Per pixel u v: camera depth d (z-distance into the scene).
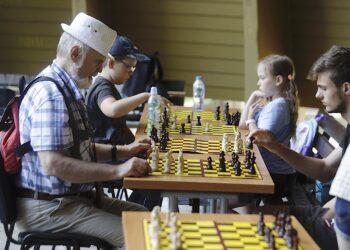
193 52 8.20
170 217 2.48
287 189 4.43
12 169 3.34
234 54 8.02
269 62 4.61
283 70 4.58
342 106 3.25
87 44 3.45
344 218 2.58
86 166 3.27
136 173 3.30
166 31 8.22
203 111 5.36
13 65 8.50
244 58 7.93
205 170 3.48
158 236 2.32
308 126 4.84
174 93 6.88
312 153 4.81
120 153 3.82
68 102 3.35
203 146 4.06
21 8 8.22
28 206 3.38
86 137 3.51
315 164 3.67
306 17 7.82
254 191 3.25
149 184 3.24
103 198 3.77
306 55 7.98
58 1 8.06
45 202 3.37
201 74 8.25
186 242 2.40
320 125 4.86
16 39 8.38
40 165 3.33
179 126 4.64
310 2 7.72
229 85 8.16
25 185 3.38
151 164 3.46
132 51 4.60
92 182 3.41
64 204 3.37
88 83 3.59
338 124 4.81
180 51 8.24
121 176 3.29
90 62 3.49
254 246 2.40
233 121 4.83
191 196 3.31
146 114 5.12
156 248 2.31
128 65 4.58
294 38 8.00
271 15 7.69
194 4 7.97
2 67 8.54
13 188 3.39
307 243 2.49
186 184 3.24
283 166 4.38
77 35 3.44
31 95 3.34
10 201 3.33
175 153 3.84
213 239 2.45
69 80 3.45
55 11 8.13
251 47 7.68
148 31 8.29
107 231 3.37
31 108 3.31
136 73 6.58
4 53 8.48
